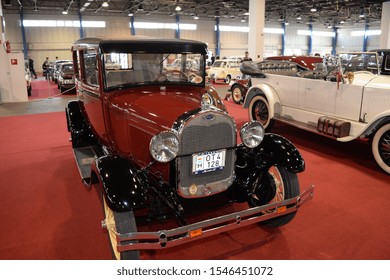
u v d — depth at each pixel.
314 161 5.06
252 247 2.93
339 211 3.54
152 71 3.42
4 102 11.24
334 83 5.18
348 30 36.19
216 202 2.98
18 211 3.55
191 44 3.49
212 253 2.85
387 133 4.41
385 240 3.01
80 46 3.79
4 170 4.74
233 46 32.12
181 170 2.53
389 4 17.78
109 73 3.27
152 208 2.73
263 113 6.66
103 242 2.98
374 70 5.67
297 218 3.41
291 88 6.02
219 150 2.64
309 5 23.81
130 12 26.50
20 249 2.88
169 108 2.76
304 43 35.88
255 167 3.07
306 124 5.74
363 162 5.01
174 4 24.31
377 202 3.74
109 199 2.29
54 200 3.80
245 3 24.11
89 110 4.02
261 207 2.53
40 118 8.39
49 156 5.35
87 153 4.21
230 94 11.07
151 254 2.83
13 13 24.27
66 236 3.08
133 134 3.00
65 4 24.50
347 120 5.02
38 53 25.53
